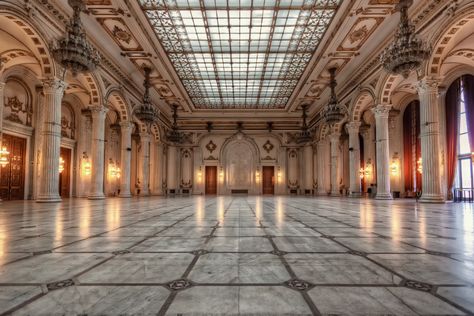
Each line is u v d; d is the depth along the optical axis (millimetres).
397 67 8141
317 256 2787
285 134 27219
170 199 16375
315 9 11203
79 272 2270
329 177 23438
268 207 9656
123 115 16766
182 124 27125
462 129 14914
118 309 1604
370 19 11430
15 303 1675
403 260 2633
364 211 7961
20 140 14188
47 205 9969
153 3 10938
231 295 1814
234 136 27344
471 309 1600
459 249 3078
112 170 21297
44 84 10516
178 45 14102
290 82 18844
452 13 9016
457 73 14203
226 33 13055
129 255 2816
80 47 7574
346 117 17719
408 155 18594
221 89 20344
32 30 9305
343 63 15555
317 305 1660
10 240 3561
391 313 1553
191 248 3129
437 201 10555
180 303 1688
